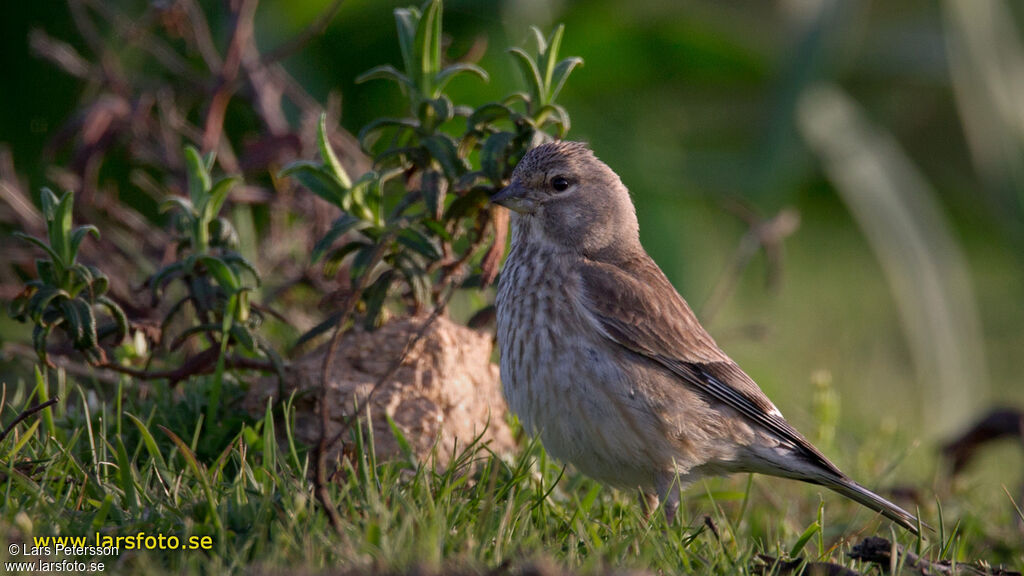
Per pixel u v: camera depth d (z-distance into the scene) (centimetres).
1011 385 1773
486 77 914
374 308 889
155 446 741
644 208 1647
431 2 879
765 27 1731
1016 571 788
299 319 1102
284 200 1133
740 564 703
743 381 876
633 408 839
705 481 988
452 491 767
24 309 838
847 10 1591
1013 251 1783
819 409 1102
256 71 1134
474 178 884
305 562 619
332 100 1200
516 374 856
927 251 1644
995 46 1645
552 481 874
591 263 880
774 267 1154
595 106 1694
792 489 1032
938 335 1614
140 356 968
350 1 1462
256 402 869
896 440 1180
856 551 732
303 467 776
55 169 1245
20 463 713
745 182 1677
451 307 1192
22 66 1423
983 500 1062
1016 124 1664
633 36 1614
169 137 1183
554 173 888
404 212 935
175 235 1066
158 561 633
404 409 865
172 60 1187
